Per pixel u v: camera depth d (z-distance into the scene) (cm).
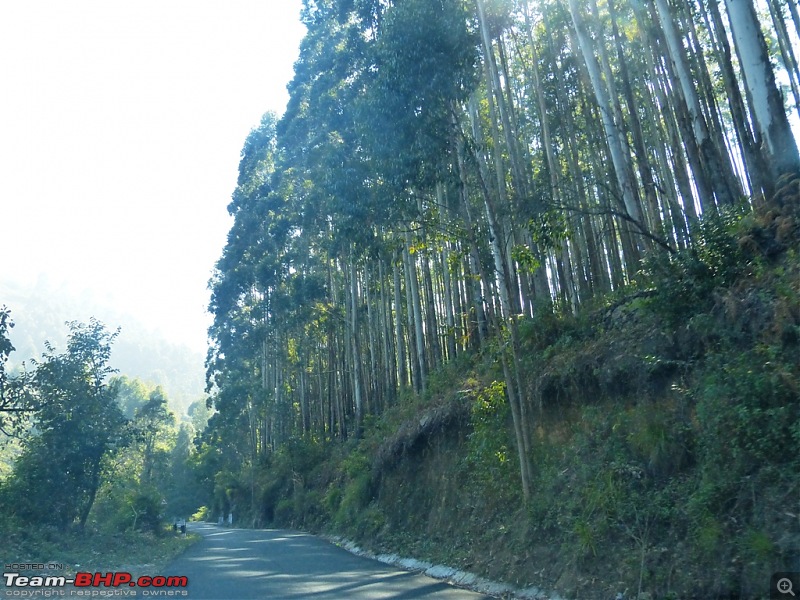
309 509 3797
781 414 860
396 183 1622
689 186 2088
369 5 2188
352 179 1950
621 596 925
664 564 912
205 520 7838
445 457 2005
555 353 1595
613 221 2411
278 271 4288
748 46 1276
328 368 4709
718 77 2566
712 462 945
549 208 1493
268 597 1132
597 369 1377
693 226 1273
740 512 858
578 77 2617
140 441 2500
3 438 2827
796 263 1016
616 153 1678
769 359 941
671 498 1013
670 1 2012
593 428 1320
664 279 1243
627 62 2695
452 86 1542
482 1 1753
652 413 1171
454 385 2248
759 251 1129
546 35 2611
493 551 1359
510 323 1492
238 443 6438
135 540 2350
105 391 2359
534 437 1510
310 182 3300
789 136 1229
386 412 3139
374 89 1611
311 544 2520
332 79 2788
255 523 4897
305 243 4091
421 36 1528
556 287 2777
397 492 2266
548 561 1162
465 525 1614
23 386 2105
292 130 3466
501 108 2144
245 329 5050
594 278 2127
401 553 1841
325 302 4150
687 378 1148
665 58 2228
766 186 1289
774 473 845
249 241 4725
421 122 1553
